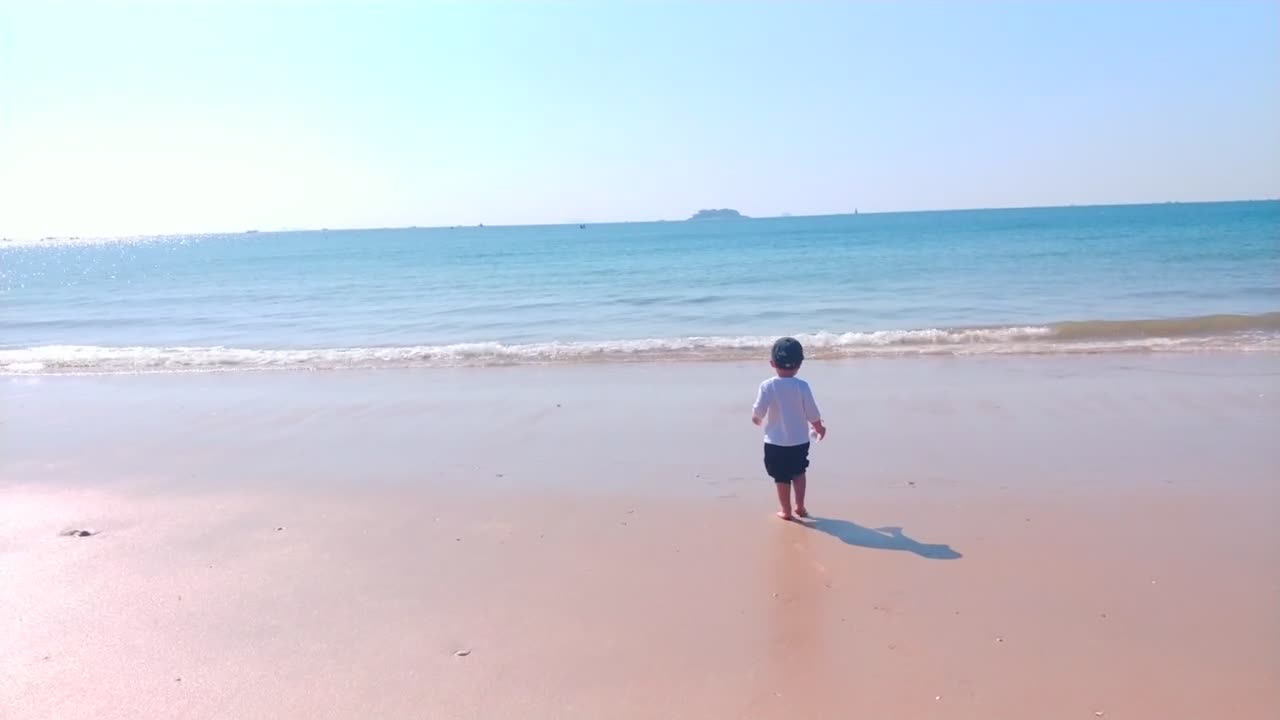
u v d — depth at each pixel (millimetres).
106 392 12453
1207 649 4238
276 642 4543
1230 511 6191
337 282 38062
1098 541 5695
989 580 5117
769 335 16609
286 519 6566
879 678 4055
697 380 12000
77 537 6227
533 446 8633
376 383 12586
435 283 35094
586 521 6363
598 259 50406
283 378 13281
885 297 23250
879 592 4992
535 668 4223
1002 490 6840
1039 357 13078
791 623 4633
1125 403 9766
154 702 3994
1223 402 9656
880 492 6891
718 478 7375
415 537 6113
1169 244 43375
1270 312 17609
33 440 9516
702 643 4438
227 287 37375
